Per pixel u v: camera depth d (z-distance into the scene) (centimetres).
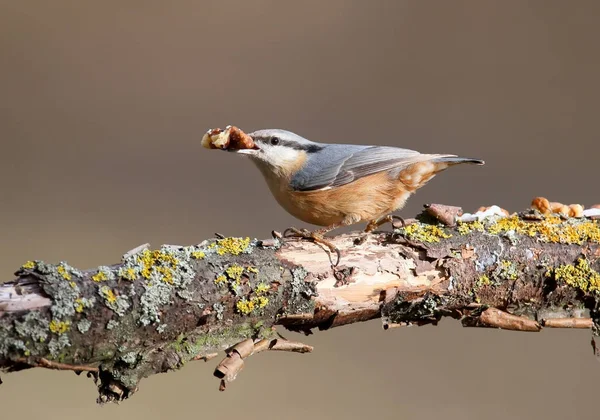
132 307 534
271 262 536
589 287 540
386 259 538
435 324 540
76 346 533
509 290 539
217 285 535
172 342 535
